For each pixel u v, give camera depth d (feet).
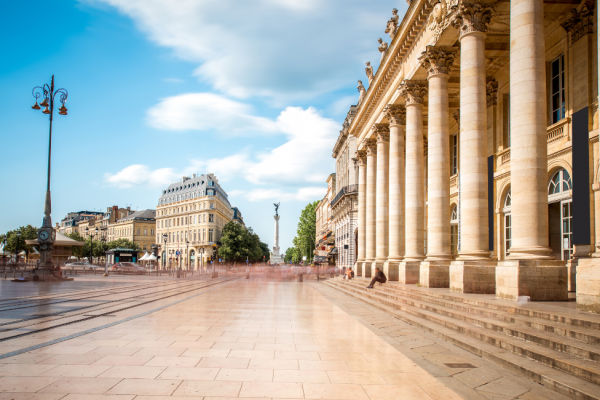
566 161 53.67
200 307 52.29
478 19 52.21
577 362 20.90
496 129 71.56
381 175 98.63
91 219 565.94
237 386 19.74
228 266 302.66
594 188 46.91
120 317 41.57
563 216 55.06
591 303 29.53
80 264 240.32
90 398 17.72
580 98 51.85
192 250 379.55
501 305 34.65
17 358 24.40
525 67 39.63
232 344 29.14
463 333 32.01
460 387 20.10
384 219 97.19
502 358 23.97
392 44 81.25
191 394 18.47
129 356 25.13
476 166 50.65
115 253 248.32
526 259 38.22
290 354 26.45
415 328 37.52
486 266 48.55
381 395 18.86
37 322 37.86
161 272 229.25
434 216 62.59
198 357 25.16
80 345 28.04
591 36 50.85
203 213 372.17
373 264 97.86
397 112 87.86
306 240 387.75
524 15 39.96
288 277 161.99
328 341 30.94
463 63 52.80
